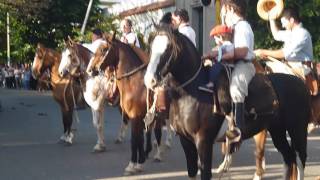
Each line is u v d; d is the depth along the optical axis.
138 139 9.77
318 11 17.88
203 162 7.07
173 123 7.30
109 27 31.80
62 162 11.05
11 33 34.72
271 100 7.58
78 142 13.59
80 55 12.37
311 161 10.96
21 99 29.36
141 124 9.74
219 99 7.04
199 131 7.03
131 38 11.86
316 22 18.33
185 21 9.67
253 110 7.37
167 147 12.00
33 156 11.76
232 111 7.10
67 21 32.81
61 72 12.58
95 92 11.78
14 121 18.59
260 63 8.91
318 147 12.58
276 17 8.76
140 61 9.74
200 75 7.12
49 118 19.48
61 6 32.12
